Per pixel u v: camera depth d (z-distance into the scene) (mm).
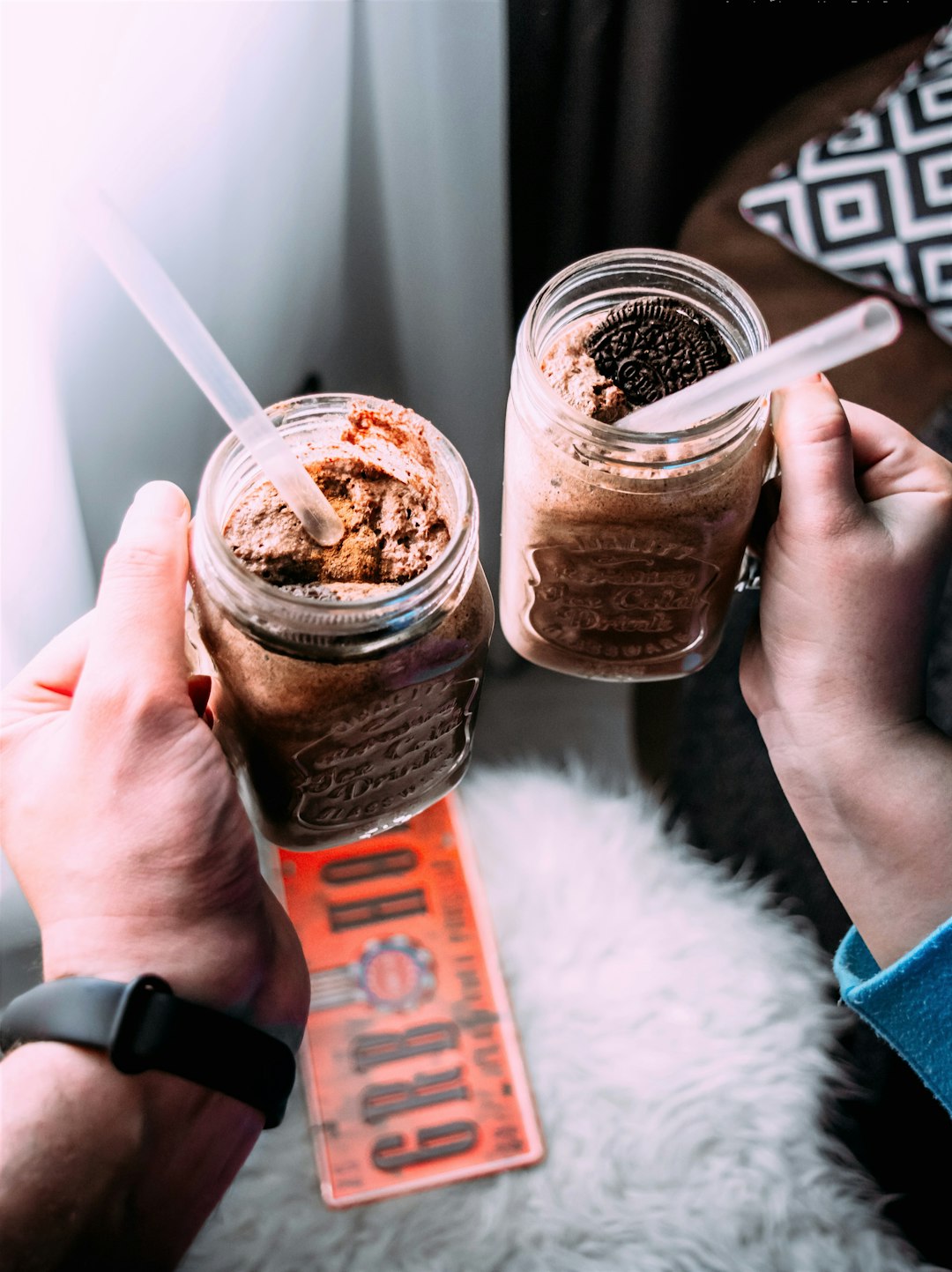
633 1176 620
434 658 384
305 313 603
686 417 393
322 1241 596
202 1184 388
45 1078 360
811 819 469
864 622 435
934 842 436
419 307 622
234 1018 374
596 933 663
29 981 621
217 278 555
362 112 562
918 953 423
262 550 385
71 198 329
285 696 378
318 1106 624
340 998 646
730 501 415
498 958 654
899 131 642
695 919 669
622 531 419
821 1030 649
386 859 673
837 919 698
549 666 506
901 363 658
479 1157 620
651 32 562
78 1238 361
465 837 681
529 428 416
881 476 451
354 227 599
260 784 417
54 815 378
